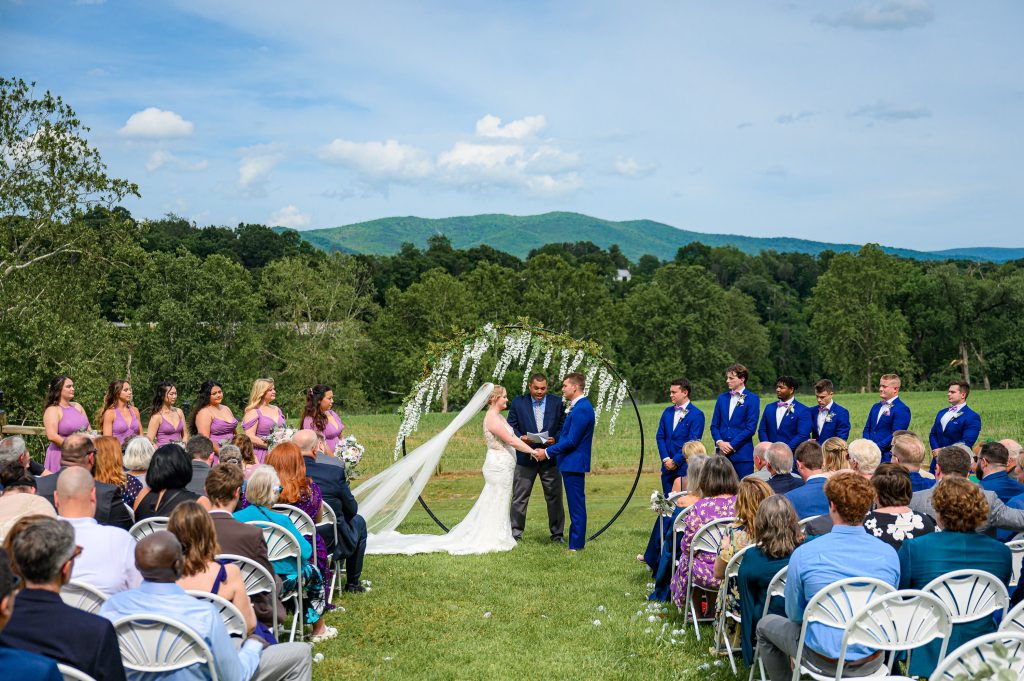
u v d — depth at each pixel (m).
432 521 10.95
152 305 53.91
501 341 9.92
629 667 5.12
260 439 8.89
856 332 72.62
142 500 5.35
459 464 18.81
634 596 6.82
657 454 19.38
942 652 3.81
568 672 5.04
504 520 9.02
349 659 5.26
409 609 6.44
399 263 95.31
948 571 4.07
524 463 9.52
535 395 9.45
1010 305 74.75
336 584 7.11
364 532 7.06
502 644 5.57
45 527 2.89
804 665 4.06
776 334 94.25
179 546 3.52
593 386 10.00
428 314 65.88
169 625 3.33
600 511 12.01
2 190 25.47
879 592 3.89
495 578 7.50
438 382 10.18
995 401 36.06
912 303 78.25
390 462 18.77
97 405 26.17
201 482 6.29
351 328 61.12
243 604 4.06
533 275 76.94
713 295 77.12
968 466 5.82
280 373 59.88
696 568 5.78
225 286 55.81
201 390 9.02
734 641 5.31
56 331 24.84
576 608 6.46
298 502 5.82
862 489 4.08
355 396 60.62
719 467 6.02
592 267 73.50
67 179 25.92
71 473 4.21
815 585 4.01
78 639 2.86
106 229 27.84
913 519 4.60
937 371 78.81
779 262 122.25
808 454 6.26
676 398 9.68
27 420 24.19
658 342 76.25
